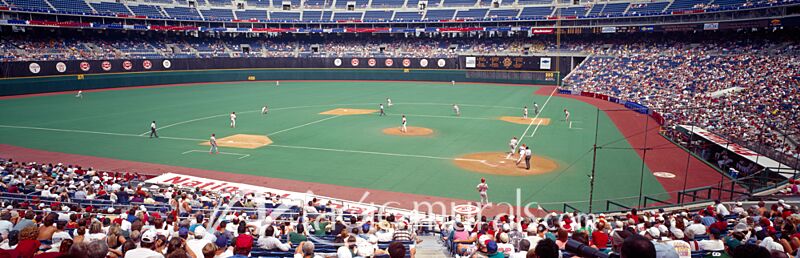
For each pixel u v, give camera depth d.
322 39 106.56
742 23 72.88
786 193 22.64
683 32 86.12
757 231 12.65
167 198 23.11
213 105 62.91
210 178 30.97
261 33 106.25
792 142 34.25
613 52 87.31
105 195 21.53
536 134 45.47
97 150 38.25
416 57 97.06
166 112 56.94
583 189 28.89
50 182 23.77
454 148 39.50
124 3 88.88
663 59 77.75
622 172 32.50
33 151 37.69
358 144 40.81
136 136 43.59
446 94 76.88
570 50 91.69
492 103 67.00
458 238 14.02
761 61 67.06
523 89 85.00
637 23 83.25
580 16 86.88
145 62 84.75
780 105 46.25
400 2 101.81
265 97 71.56
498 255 9.91
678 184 29.86
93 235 11.41
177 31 100.00
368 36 106.69
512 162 35.00
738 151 31.86
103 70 79.94
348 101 68.06
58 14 79.06
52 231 12.38
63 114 54.88
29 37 81.56
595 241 12.18
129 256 8.75
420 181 30.48
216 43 100.50
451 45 101.44
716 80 65.25
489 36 103.19
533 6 93.19
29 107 59.72
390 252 7.42
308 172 32.44
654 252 4.00
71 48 81.81
